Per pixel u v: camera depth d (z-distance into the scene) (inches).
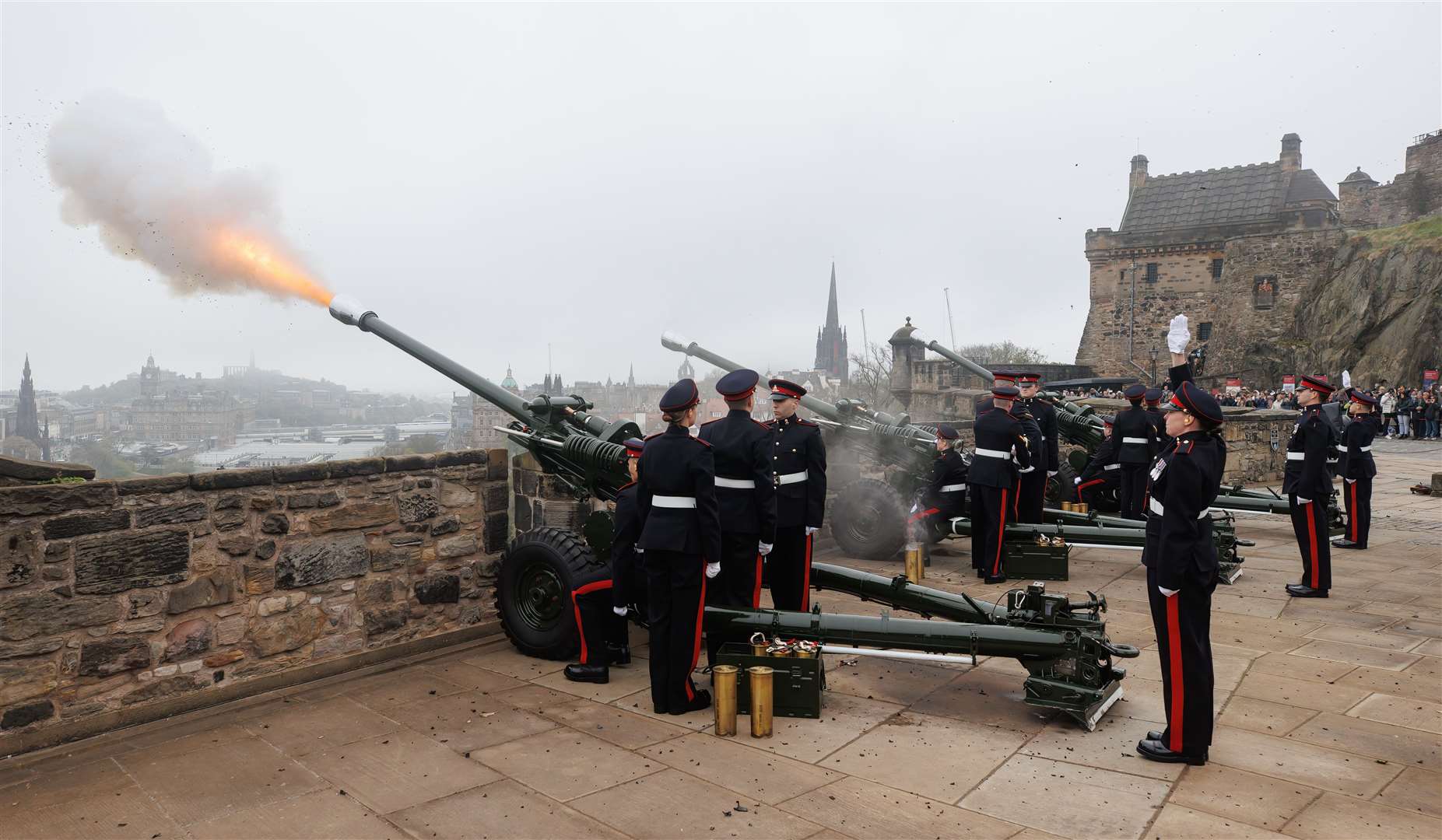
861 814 150.2
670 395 199.0
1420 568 353.7
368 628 235.8
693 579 197.5
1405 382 1731.1
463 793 159.5
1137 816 149.1
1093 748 178.5
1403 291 1792.6
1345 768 167.8
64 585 185.6
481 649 251.3
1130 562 377.7
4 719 177.9
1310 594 306.3
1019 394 354.9
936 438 377.4
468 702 207.8
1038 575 338.6
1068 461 476.7
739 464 221.1
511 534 268.8
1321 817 148.3
